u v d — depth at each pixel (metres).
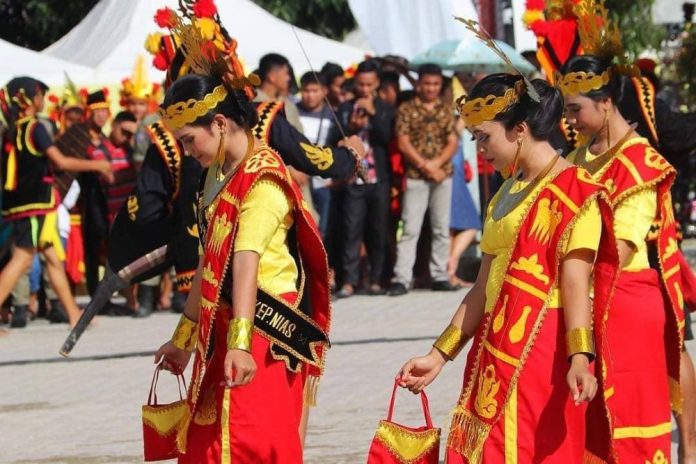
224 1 25.30
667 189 8.33
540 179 6.91
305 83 18.80
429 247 20.81
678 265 8.52
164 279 20.27
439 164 19.86
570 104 8.45
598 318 7.02
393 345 15.58
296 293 7.45
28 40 37.38
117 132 19.42
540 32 9.66
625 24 28.92
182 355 7.84
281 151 10.32
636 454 8.22
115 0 25.75
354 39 35.06
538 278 6.82
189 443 7.39
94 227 19.50
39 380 14.27
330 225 20.00
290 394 7.40
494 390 6.88
